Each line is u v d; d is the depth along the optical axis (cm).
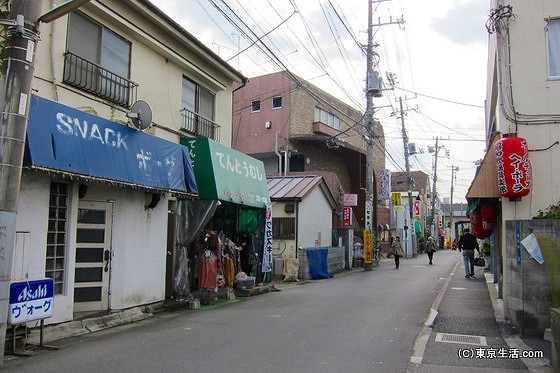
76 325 825
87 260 921
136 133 960
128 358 655
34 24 647
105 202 945
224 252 1295
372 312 1049
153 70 1184
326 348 718
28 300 664
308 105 2823
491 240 1952
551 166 942
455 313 1030
